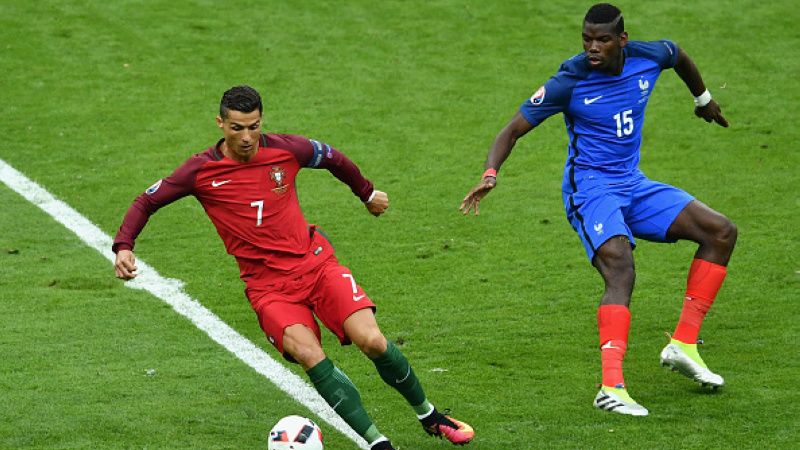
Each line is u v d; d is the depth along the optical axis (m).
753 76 44.56
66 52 46.09
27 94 43.03
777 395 22.88
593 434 21.23
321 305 20.52
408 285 29.84
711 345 25.78
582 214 23.66
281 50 46.59
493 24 48.88
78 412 22.20
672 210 23.67
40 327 26.80
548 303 28.58
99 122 41.16
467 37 47.84
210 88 43.66
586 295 29.02
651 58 24.00
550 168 38.16
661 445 20.69
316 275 20.53
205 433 21.41
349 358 25.45
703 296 23.39
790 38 47.56
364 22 49.09
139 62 45.53
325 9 50.12
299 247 20.62
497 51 46.72
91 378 23.98
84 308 28.08
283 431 19.70
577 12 49.78
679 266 31.00
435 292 29.38
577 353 25.53
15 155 38.69
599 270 23.31
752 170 37.41
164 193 20.45
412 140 40.03
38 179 37.00
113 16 49.00
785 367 24.36
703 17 49.16
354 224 34.06
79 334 26.47
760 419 21.75
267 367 24.86
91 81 44.06
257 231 20.52
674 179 36.91
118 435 21.23
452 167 38.03
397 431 21.77
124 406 22.56
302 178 37.75
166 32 47.81
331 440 21.45
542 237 32.94
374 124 41.19
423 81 44.44
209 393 23.39
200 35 47.62
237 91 19.77
